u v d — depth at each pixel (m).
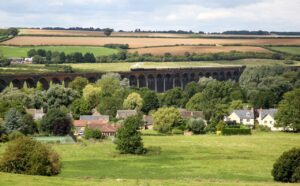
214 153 152.12
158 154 150.62
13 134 166.75
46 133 179.88
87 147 160.75
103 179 105.62
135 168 130.62
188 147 162.50
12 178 91.06
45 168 103.19
